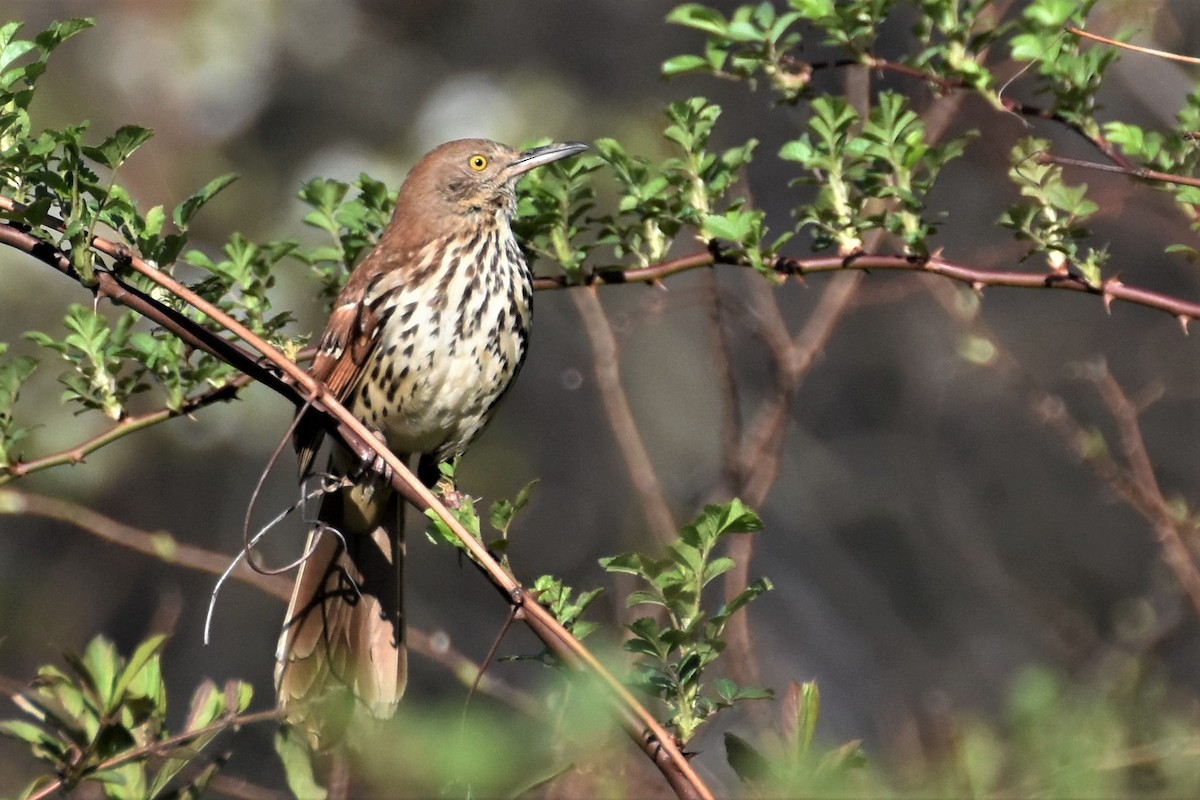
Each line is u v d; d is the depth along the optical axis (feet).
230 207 51.34
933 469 55.31
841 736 50.90
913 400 56.49
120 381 23.65
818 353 37.14
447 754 17.42
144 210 48.55
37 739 20.08
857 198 22.90
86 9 53.06
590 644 21.61
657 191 23.70
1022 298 56.34
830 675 52.95
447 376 27.14
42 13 52.75
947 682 51.85
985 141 45.21
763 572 54.90
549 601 19.04
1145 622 38.14
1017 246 39.04
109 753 19.75
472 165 27.27
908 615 54.03
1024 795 22.03
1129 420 34.50
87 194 22.31
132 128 19.44
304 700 24.41
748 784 18.24
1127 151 22.89
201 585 53.31
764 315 40.22
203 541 53.26
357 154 53.98
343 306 27.09
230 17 53.83
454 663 27.50
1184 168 22.91
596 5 58.08
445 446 28.35
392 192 28.58
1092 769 22.21
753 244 22.49
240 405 51.93
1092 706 24.89
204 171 51.80
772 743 21.13
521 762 17.81
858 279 34.71
